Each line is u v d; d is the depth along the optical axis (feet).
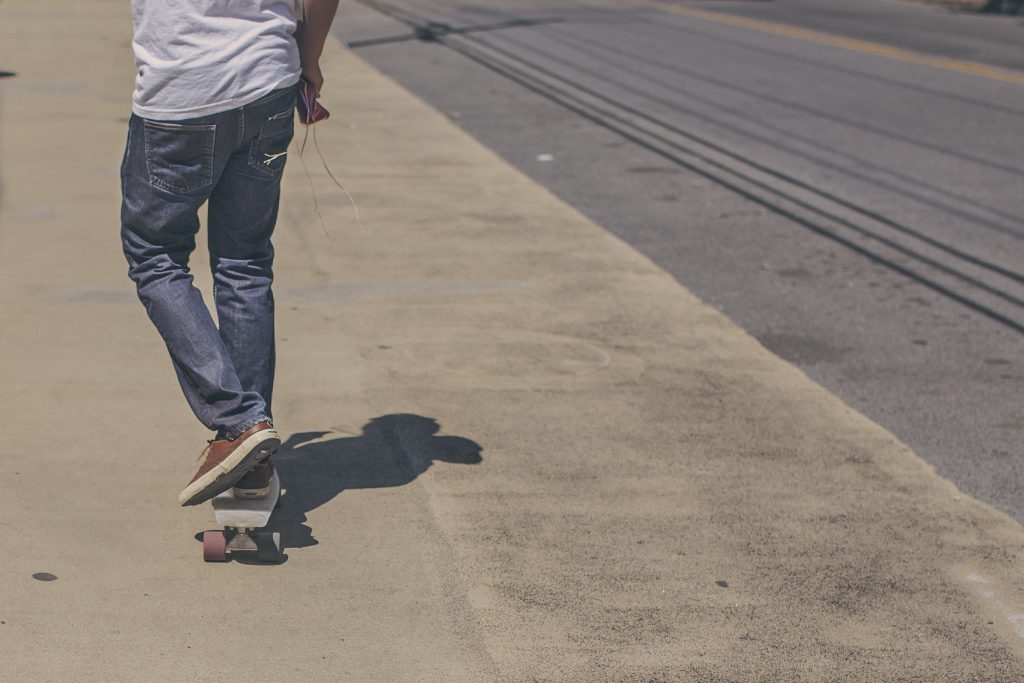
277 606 10.34
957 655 10.19
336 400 14.88
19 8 60.29
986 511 12.96
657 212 27.35
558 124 37.68
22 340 16.22
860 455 14.21
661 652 10.01
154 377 15.15
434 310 18.66
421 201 25.93
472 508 12.29
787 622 10.55
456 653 9.82
